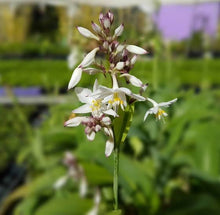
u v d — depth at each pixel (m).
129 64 0.13
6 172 0.54
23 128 0.64
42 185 0.33
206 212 0.27
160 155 0.36
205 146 0.37
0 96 0.89
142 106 0.37
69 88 0.13
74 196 0.30
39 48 2.20
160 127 0.38
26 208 0.33
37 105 0.87
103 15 0.13
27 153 0.44
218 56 1.92
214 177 0.32
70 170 0.30
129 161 0.31
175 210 0.28
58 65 1.69
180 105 0.47
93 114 0.14
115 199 0.14
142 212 0.29
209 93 0.59
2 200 0.45
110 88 0.14
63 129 0.42
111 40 0.13
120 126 0.14
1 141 0.60
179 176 0.35
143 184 0.29
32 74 1.48
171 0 0.81
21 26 2.22
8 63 1.72
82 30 0.13
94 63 0.13
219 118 0.42
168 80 0.52
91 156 0.30
